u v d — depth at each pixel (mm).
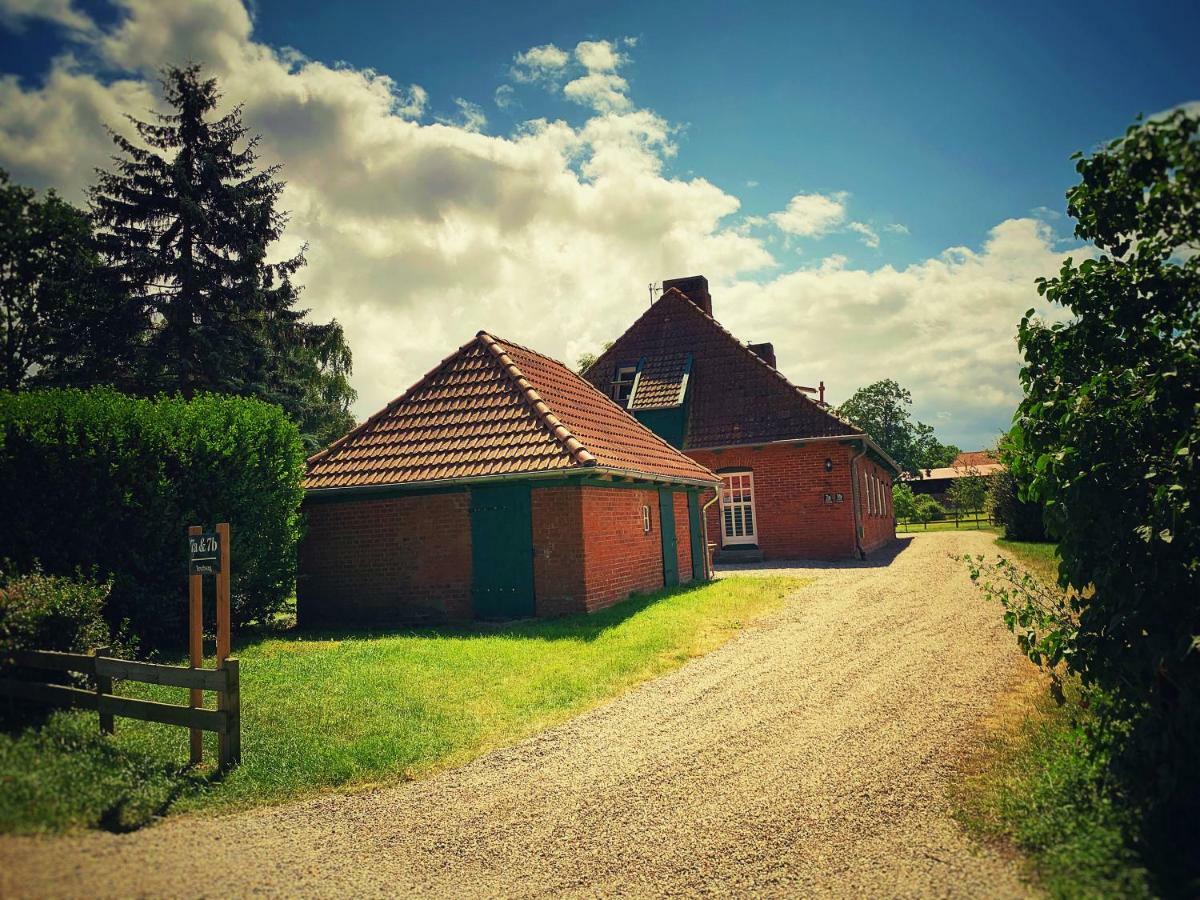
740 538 23641
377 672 9297
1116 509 5000
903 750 6305
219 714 6352
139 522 10711
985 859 4438
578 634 11148
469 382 15766
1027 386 5766
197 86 29078
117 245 27094
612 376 26938
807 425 23391
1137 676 4887
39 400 10414
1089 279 5348
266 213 29609
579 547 13047
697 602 13695
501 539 13516
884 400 73438
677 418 24484
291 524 13211
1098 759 5277
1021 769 5605
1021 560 18234
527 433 14008
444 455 14156
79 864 4441
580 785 6023
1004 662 8891
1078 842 4367
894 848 4707
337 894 4477
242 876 4617
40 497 10062
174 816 5488
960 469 79125
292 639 12430
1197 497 4656
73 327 26844
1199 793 4555
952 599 13383
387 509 14234
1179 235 5004
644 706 7980
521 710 7812
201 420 11719
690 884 4504
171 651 10914
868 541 25266
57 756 5852
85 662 6738
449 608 13719
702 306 29578
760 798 5598
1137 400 4930
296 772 6309
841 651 9969
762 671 9188
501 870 4781
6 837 4570
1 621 7027
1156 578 4742
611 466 13508
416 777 6305
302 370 31844
